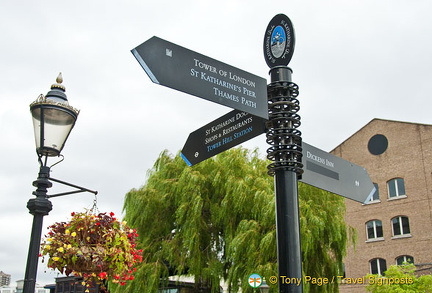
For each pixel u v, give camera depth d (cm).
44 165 462
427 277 1891
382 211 2948
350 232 1741
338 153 3238
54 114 466
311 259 1384
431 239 2703
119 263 481
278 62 480
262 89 446
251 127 468
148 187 1521
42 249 464
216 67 411
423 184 2822
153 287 1318
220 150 492
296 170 444
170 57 378
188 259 1356
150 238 1452
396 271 1967
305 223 1298
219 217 1373
